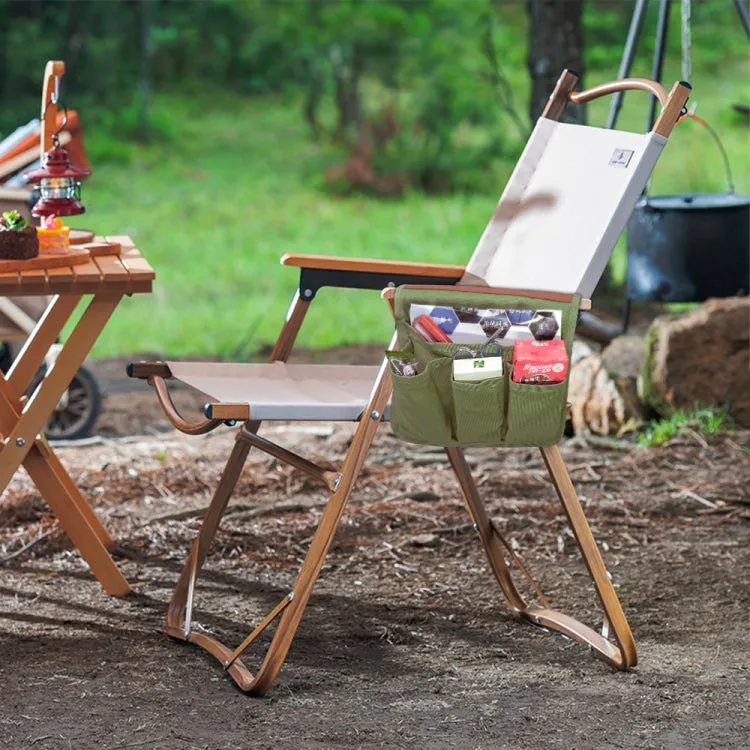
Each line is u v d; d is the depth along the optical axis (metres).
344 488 4.43
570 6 11.63
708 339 7.86
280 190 24.34
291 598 4.39
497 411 4.37
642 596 5.35
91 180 24.62
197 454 7.59
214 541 6.00
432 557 5.85
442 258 17.31
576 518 4.54
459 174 24.89
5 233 4.86
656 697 4.38
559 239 4.88
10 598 5.32
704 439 7.60
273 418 4.39
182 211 21.64
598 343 10.02
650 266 8.79
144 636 4.93
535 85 11.81
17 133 7.07
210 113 34.25
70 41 32.06
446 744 4.03
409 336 4.36
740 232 8.61
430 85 26.53
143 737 4.07
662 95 4.73
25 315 6.91
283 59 35.72
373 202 23.33
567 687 4.47
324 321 13.23
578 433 7.98
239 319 13.43
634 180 4.65
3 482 5.11
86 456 7.58
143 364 4.96
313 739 4.07
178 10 36.75
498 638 4.93
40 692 4.41
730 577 5.55
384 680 4.53
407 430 4.41
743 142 25.59
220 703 4.34
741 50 35.78
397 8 29.28
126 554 5.85
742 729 4.13
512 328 4.34
